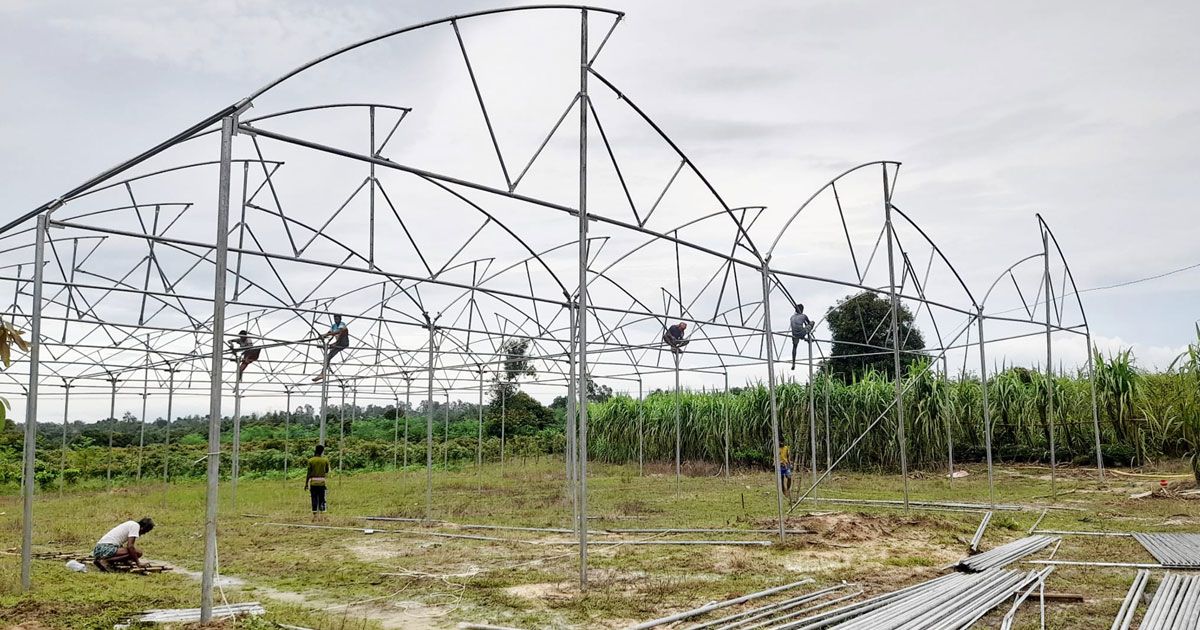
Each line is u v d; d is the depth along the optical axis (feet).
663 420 126.62
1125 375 96.07
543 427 172.76
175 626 30.30
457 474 116.88
